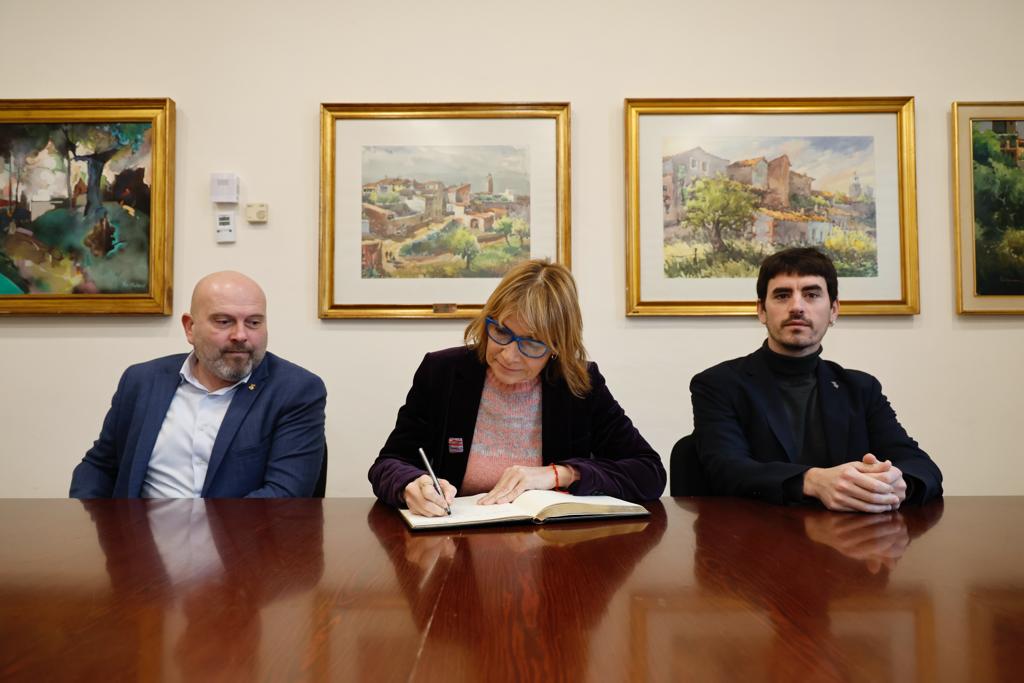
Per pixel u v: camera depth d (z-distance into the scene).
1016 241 2.95
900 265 2.95
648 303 2.95
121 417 2.03
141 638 0.65
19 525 1.21
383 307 2.94
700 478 2.00
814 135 2.96
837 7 2.98
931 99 2.99
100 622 0.70
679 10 2.99
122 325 2.92
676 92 2.99
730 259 2.96
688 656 0.60
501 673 0.56
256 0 2.98
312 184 2.97
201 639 0.65
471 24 2.99
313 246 2.96
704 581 0.85
